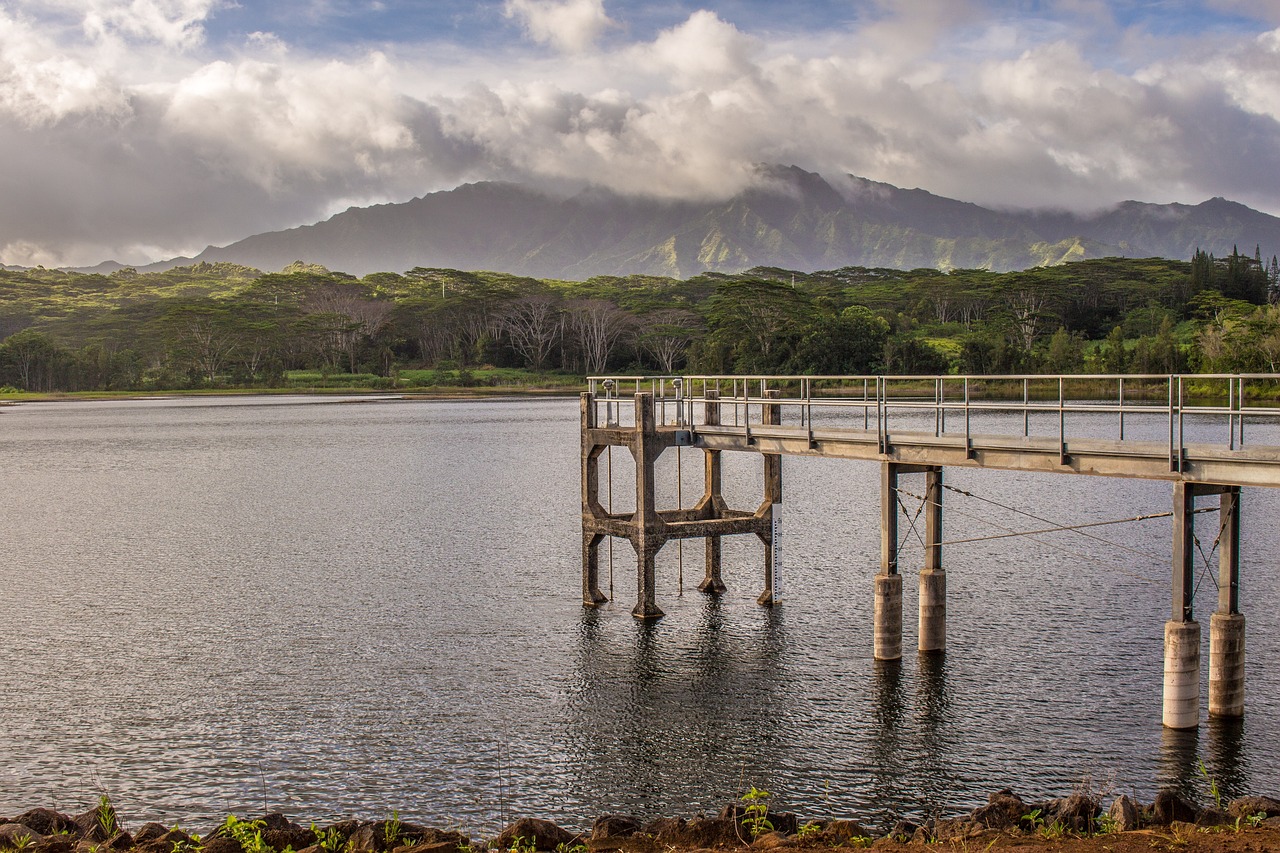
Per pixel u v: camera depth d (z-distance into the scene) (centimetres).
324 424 12456
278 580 3800
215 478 7181
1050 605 3212
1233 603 2200
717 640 2950
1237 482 1980
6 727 2377
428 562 4072
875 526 4722
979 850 1379
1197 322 18075
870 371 15875
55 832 1627
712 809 1961
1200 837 1373
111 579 3862
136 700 2541
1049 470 2275
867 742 2227
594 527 3331
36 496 6344
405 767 2153
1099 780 2019
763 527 3312
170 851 1525
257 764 2175
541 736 2298
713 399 3189
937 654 2731
